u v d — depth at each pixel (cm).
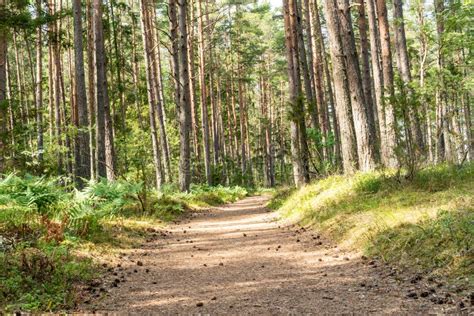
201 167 3966
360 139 1330
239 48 5066
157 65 3438
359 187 1145
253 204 2373
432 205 808
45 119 3200
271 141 6247
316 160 1867
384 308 482
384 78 1833
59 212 1012
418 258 633
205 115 3597
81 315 506
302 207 1327
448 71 1870
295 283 630
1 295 540
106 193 1204
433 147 1563
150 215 1448
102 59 1941
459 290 504
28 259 690
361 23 2164
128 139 3203
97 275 691
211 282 666
